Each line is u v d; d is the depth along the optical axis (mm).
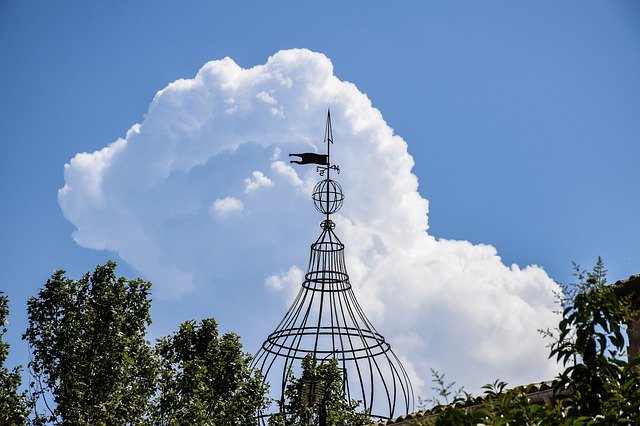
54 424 25906
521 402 13602
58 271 27391
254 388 30594
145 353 27891
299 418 29938
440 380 13188
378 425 21344
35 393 26297
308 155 33688
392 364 31812
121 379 26828
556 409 13586
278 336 32156
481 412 13133
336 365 30406
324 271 32781
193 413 27797
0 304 26156
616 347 13672
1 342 25969
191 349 31516
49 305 27016
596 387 13664
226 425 29688
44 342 26656
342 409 29984
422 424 13812
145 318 28031
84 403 26141
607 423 13250
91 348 26734
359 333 31922
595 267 14008
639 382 13586
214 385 30531
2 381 25672
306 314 32281
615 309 13766
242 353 31438
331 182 33750
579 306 13836
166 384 28172
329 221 33188
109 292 27359
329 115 34312
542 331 14203
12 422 25328
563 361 13961
